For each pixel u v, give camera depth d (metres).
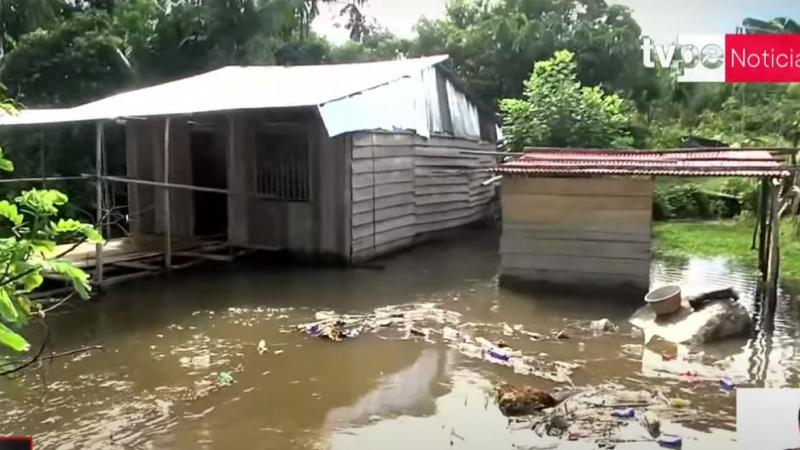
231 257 10.20
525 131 14.71
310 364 5.83
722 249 11.44
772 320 7.15
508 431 4.50
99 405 4.95
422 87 12.36
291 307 7.71
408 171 11.85
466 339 6.48
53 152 15.16
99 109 9.78
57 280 8.29
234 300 8.03
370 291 8.53
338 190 9.94
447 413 4.80
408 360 5.92
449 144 13.74
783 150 8.44
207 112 8.88
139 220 11.56
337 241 10.05
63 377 5.51
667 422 4.59
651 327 6.81
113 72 16.56
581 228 8.31
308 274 9.52
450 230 13.91
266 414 4.80
